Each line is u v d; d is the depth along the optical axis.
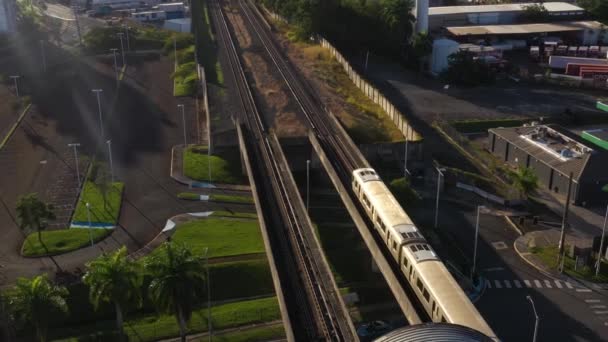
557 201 126.75
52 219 108.00
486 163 142.88
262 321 89.25
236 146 142.50
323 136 137.62
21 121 160.12
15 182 128.62
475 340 50.59
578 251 101.56
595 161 127.00
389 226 92.19
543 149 136.62
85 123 159.62
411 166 138.38
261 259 100.69
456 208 123.12
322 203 127.06
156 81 192.00
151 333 86.75
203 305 92.31
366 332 85.38
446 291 75.56
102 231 109.88
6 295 87.50
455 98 187.62
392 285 83.94
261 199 105.94
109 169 135.50
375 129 151.75
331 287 81.62
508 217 119.25
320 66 198.25
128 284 73.75
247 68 193.62
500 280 98.44
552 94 193.50
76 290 92.56
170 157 142.50
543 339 84.31
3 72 196.25
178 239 107.12
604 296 94.19
